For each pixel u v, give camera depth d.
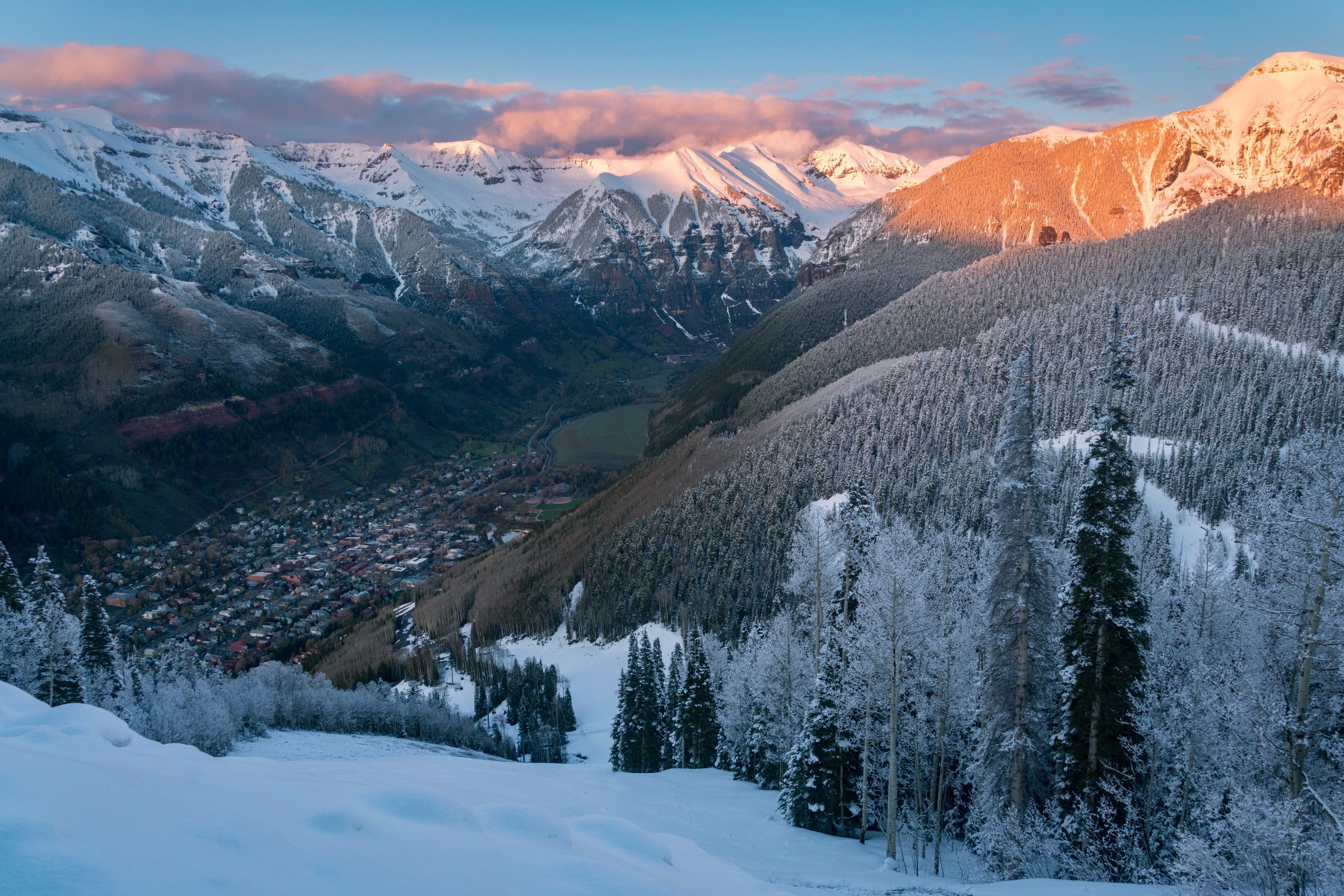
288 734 76.19
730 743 61.28
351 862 8.66
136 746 14.18
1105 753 30.25
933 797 38.53
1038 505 30.05
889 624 32.34
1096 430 32.16
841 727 37.25
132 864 6.78
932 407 152.88
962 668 38.50
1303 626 28.77
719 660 74.69
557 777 46.19
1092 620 30.70
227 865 7.52
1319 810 26.53
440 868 9.40
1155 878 27.23
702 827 34.75
